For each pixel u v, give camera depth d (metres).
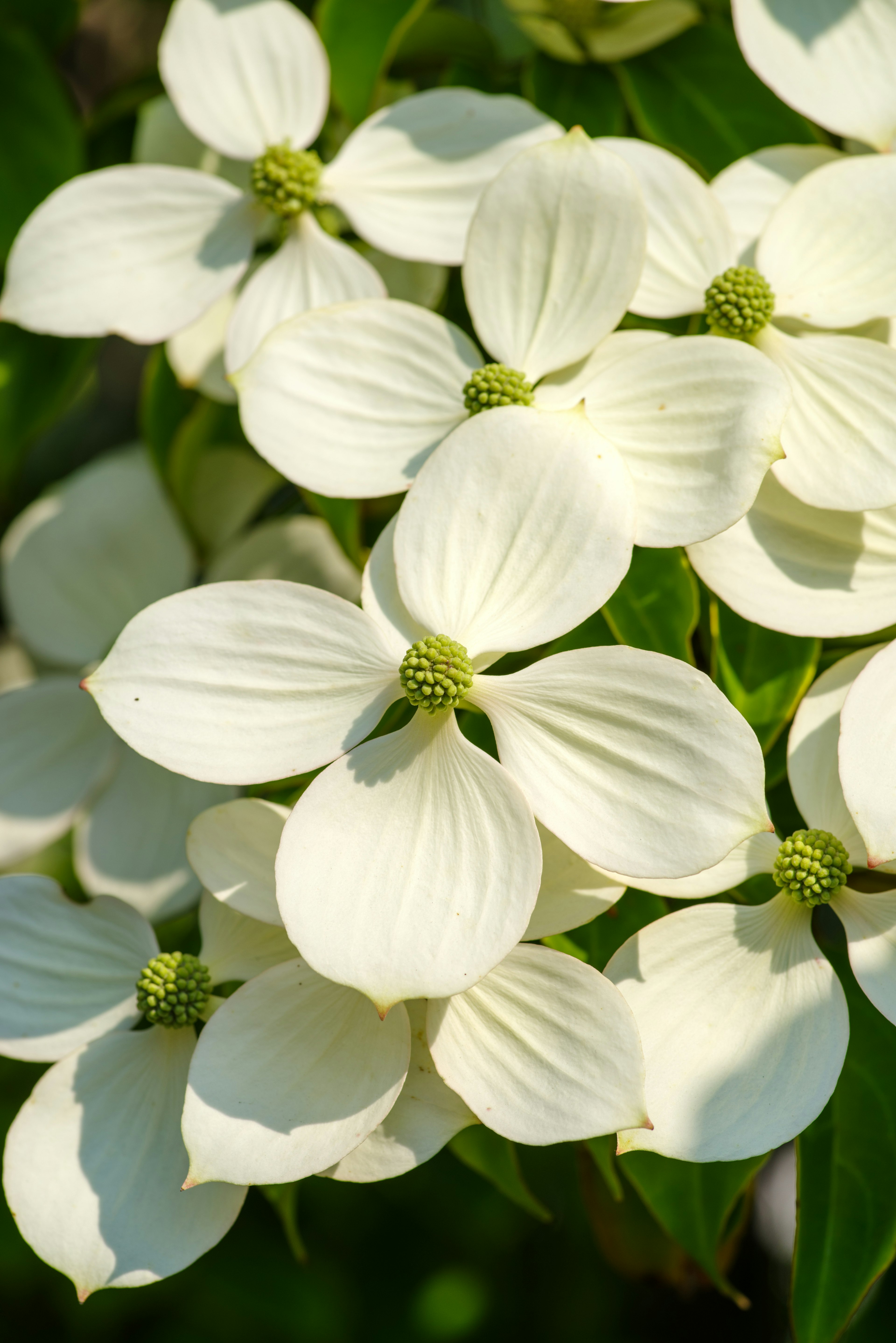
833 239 0.71
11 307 0.74
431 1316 0.81
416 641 0.68
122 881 0.76
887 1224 0.68
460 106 0.74
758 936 0.68
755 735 0.67
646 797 0.67
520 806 0.67
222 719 0.68
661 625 0.69
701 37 0.76
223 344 0.77
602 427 0.69
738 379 0.68
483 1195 0.81
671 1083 0.67
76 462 0.98
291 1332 0.81
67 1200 0.68
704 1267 0.69
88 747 0.77
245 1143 0.67
